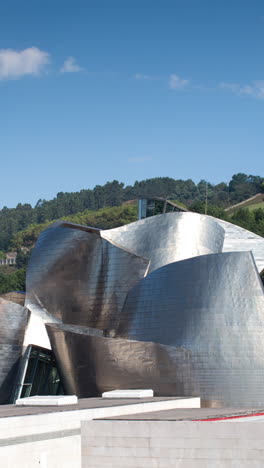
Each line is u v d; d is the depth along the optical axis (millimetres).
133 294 38094
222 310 35312
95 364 36094
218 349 34719
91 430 22859
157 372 35188
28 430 23531
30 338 38312
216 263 36312
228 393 34344
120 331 38031
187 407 32938
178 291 36500
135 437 22516
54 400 27922
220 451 21688
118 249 39875
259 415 28453
